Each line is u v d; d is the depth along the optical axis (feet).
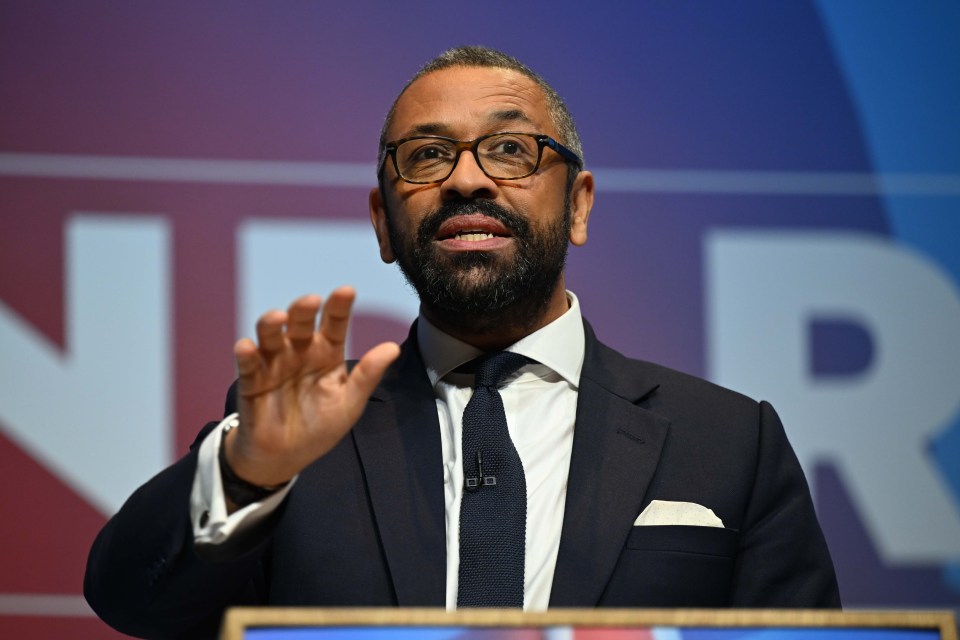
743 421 21.42
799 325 36.83
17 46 36.17
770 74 37.50
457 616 12.66
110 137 36.14
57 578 34.96
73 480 35.24
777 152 37.29
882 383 36.78
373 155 36.70
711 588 19.49
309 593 18.88
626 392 21.45
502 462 19.86
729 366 36.68
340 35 36.99
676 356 36.65
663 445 20.61
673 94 37.35
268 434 15.51
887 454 36.60
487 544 19.03
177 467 17.10
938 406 36.76
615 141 37.11
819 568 20.58
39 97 36.06
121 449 35.40
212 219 36.14
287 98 36.65
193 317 35.83
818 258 37.04
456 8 37.22
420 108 21.38
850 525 36.40
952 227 37.29
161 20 36.58
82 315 35.63
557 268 21.36
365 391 15.42
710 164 37.19
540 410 21.04
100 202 35.94
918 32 37.86
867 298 36.99
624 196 37.04
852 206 37.27
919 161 37.40
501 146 21.01
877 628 13.05
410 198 20.92
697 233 36.99
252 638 12.37
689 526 19.67
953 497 36.52
